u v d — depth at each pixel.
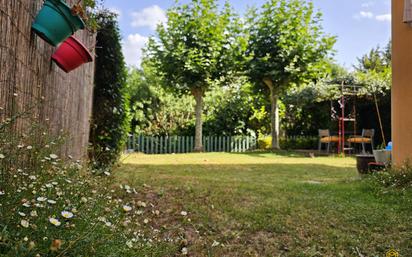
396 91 5.00
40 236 1.25
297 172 6.66
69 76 3.57
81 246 1.26
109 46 5.78
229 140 14.17
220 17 12.84
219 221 2.82
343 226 2.73
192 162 8.65
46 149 2.03
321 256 2.19
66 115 3.46
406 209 3.19
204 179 5.15
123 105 6.13
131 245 1.46
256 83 13.42
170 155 11.09
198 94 13.39
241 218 2.91
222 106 14.58
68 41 2.69
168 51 12.59
